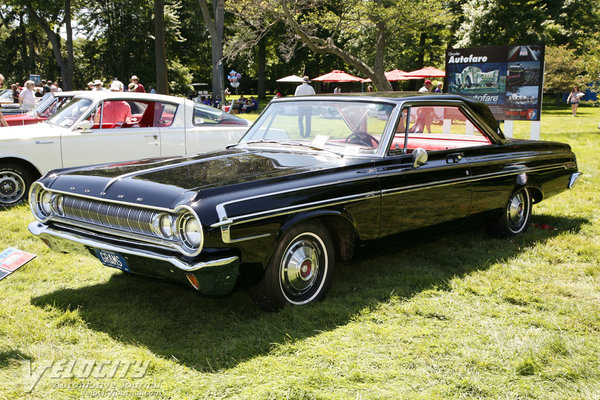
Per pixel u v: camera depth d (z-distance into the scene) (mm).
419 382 2668
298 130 4465
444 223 4488
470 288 3988
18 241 5211
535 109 10391
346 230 3820
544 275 4324
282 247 3336
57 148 6785
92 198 3385
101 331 3262
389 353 2979
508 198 5121
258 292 3387
